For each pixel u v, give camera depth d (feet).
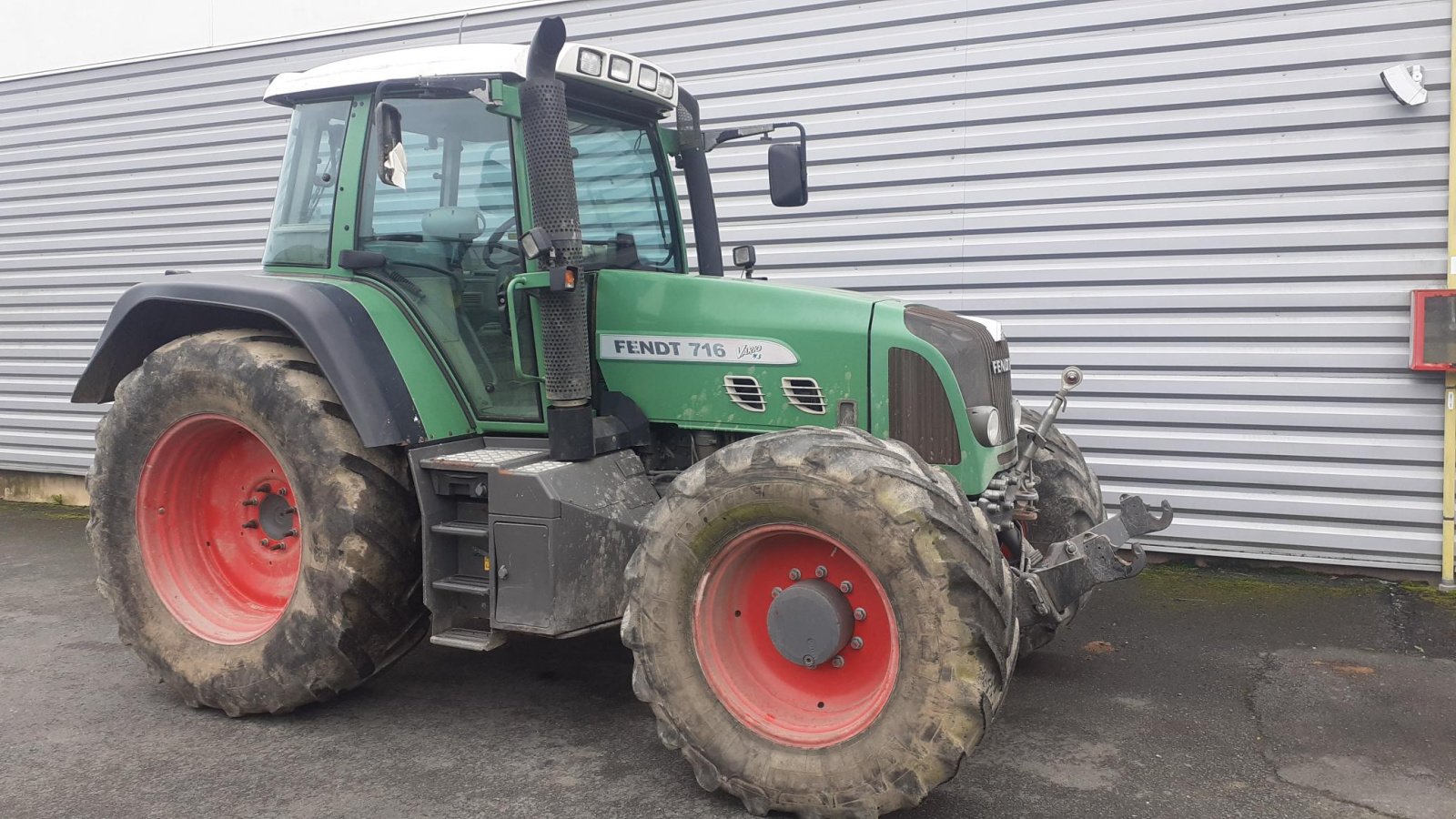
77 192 25.50
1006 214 17.89
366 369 11.30
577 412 10.91
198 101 23.73
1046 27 17.26
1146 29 16.70
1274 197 16.29
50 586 18.01
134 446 12.47
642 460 12.10
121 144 24.81
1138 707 11.98
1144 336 17.28
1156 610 15.48
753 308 11.38
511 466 10.75
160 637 12.36
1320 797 9.76
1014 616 9.30
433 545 11.29
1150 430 17.47
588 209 12.39
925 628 8.75
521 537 10.50
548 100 10.63
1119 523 10.38
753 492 9.35
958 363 10.98
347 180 12.40
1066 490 13.57
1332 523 16.65
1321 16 15.75
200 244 24.21
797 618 9.48
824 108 18.89
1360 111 15.71
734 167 19.70
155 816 9.59
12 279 26.71
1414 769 10.30
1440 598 15.58
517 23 20.72
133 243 25.03
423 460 11.22
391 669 13.56
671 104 13.03
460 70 11.38
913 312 11.26
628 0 19.98
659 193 13.58
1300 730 11.28
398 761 10.77
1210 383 16.99
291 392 11.39
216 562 12.90
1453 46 15.11
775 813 9.52
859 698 9.57
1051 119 17.42
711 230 14.66
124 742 11.34
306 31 22.39
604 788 10.09
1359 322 16.05
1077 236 17.49
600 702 12.37
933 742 8.73
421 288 12.22
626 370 11.94
